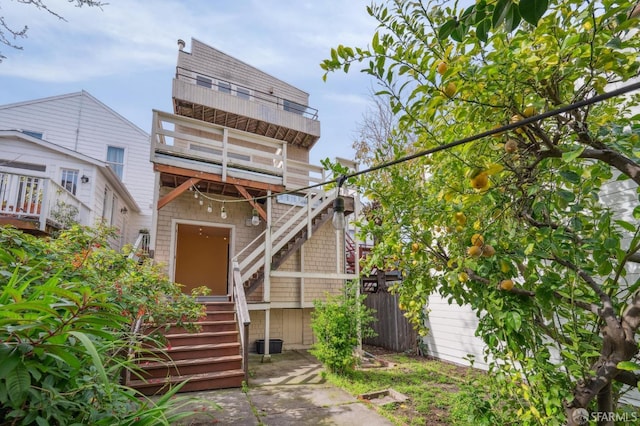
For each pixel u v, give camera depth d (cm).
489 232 205
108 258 362
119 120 1228
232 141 1076
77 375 135
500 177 196
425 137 230
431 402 426
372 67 199
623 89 114
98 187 946
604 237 197
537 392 203
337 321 572
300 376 569
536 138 193
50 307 110
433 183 264
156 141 712
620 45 148
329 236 947
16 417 110
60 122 1137
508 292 212
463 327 633
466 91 181
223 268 1228
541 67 164
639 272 352
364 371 589
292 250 809
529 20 100
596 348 196
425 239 253
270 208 796
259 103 1083
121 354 271
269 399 448
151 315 409
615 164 168
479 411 254
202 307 483
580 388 183
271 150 1159
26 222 644
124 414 152
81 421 133
